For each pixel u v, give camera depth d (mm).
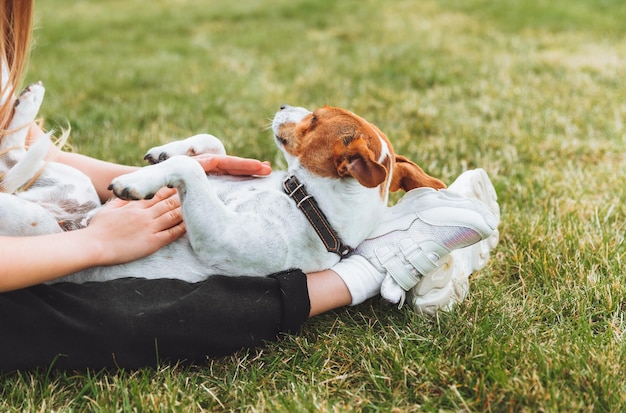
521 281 2844
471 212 2477
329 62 6922
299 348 2410
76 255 2164
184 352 2266
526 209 3521
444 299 2562
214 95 5727
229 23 9398
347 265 2484
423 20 8922
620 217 3369
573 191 3629
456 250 2682
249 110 5344
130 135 4629
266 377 2283
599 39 7480
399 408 2123
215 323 2248
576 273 2828
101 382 2197
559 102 5234
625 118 4887
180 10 10461
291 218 2381
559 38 7547
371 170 2211
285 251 2355
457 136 4590
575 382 2154
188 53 7586
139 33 8766
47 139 2332
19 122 2545
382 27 8602
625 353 2273
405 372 2236
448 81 5996
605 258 2881
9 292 2121
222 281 2291
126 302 2188
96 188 2818
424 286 2523
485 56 6852
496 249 3127
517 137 4512
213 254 2301
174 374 2281
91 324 2148
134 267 2316
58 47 7812
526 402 2090
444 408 2137
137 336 2172
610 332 2418
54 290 2166
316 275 2467
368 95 5684
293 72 6590
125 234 2271
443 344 2418
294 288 2352
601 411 2072
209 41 8203
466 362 2289
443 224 2469
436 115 5051
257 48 7773
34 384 2188
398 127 4852
